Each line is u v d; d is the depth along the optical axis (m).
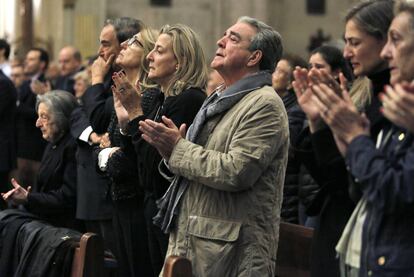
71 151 8.12
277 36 5.84
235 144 5.51
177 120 6.24
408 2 4.16
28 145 11.26
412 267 4.05
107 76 7.84
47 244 6.75
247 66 5.79
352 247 4.36
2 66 13.91
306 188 7.32
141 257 6.72
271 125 5.54
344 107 4.20
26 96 11.70
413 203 4.00
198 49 6.48
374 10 4.66
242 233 5.55
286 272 6.71
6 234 7.26
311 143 5.01
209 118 5.75
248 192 5.59
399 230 4.10
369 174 4.07
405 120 3.92
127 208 6.71
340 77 4.62
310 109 4.63
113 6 31.83
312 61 7.74
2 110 10.63
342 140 4.25
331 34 33.84
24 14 23.56
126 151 6.54
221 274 5.54
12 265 7.20
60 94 8.37
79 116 7.99
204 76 6.48
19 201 8.09
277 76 8.59
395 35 4.15
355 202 4.69
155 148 6.11
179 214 5.72
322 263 5.09
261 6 32.03
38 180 8.39
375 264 4.12
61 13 28.55
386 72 4.64
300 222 8.00
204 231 5.57
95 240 6.43
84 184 7.80
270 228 5.65
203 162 5.50
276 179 5.69
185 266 5.05
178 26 6.55
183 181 5.73
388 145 4.29
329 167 4.79
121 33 7.70
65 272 6.59
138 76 7.05
